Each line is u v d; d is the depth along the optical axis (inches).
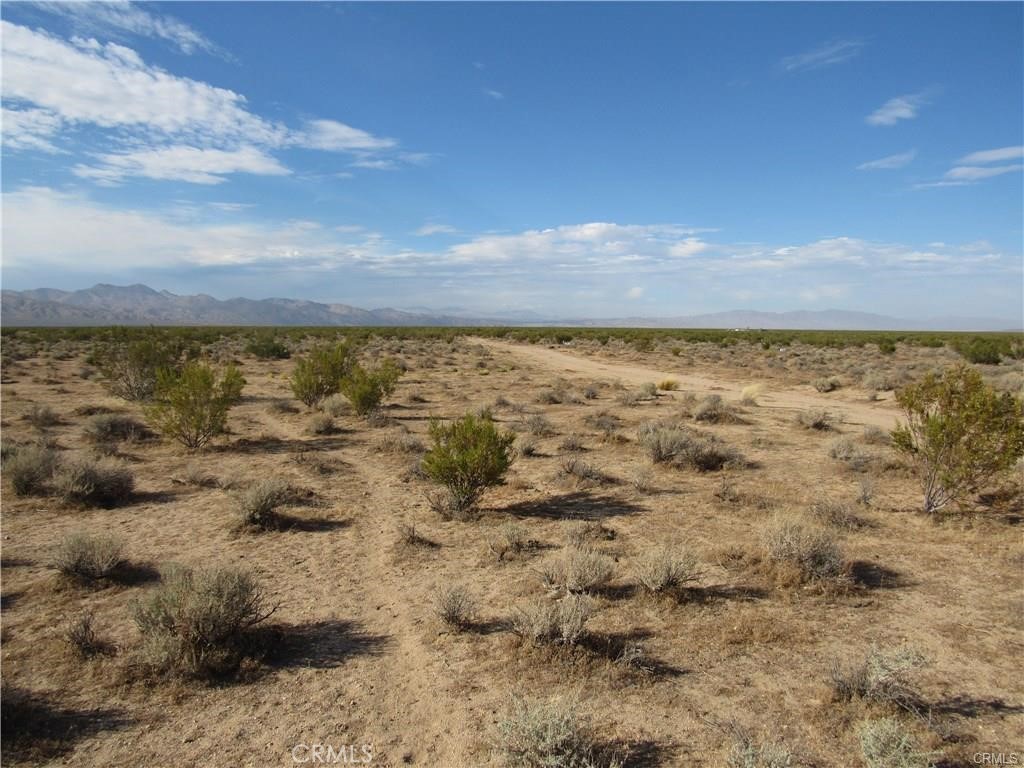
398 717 189.9
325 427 688.4
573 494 439.8
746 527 363.3
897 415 824.3
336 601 272.2
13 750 171.3
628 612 256.7
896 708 187.3
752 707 191.0
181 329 3203.7
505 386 1184.8
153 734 180.9
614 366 1731.1
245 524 365.7
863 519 372.2
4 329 3154.5
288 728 184.2
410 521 385.1
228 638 227.5
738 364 1713.8
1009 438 358.6
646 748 172.7
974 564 305.9
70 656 219.8
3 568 303.1
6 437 605.9
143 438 637.3
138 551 327.6
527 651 223.6
